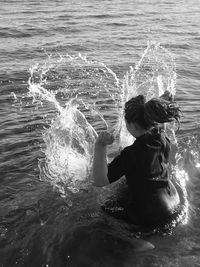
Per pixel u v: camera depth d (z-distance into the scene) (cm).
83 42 1284
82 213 392
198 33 1464
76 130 554
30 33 1416
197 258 337
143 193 369
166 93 405
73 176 455
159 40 1331
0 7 2017
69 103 687
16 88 805
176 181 441
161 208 373
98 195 416
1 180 457
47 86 820
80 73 919
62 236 364
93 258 341
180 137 542
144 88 760
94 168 369
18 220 388
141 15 1861
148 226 370
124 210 382
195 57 1109
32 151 523
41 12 1884
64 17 1756
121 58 1081
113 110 677
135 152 361
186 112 666
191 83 859
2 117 652
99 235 362
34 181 452
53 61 1040
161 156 374
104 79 872
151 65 1002
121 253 344
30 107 699
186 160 484
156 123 364
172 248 349
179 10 2045
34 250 351
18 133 586
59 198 417
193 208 397
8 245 357
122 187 417
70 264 337
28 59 1066
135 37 1378
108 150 506
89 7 2070
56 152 507
